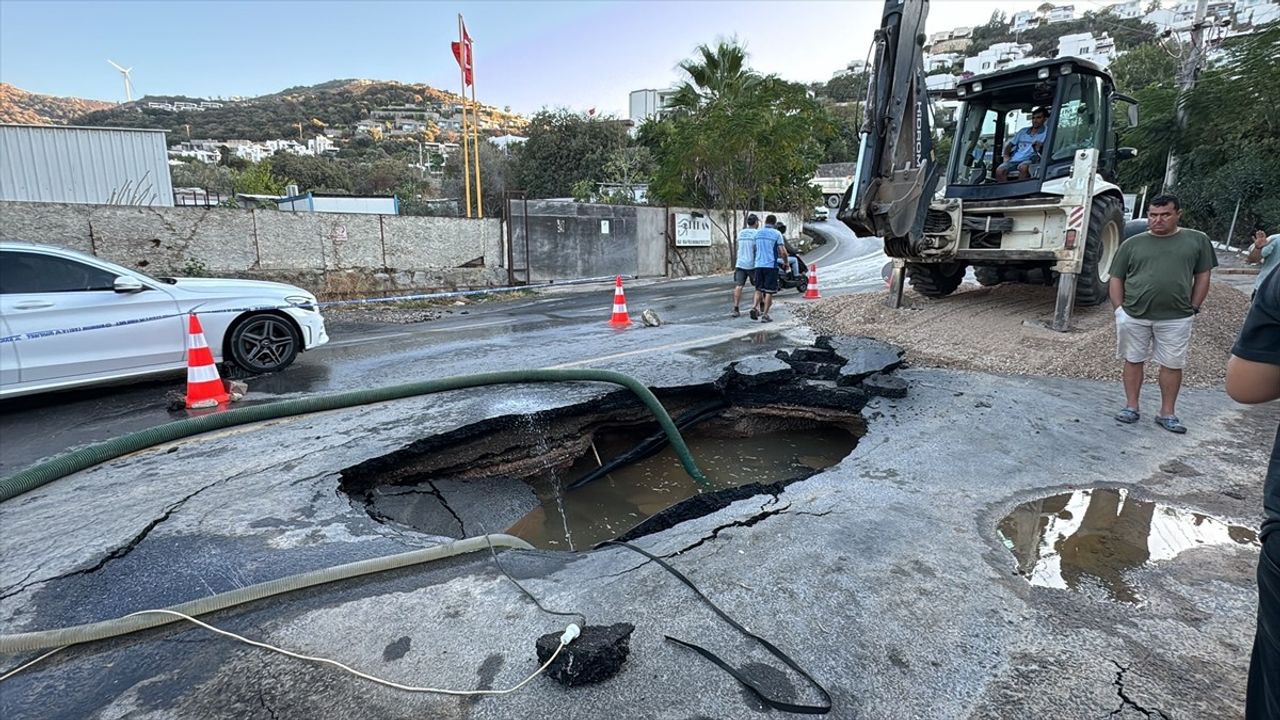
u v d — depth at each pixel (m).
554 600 2.61
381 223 14.24
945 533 3.15
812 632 2.38
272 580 2.74
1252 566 2.88
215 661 2.28
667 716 1.98
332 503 3.60
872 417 5.01
